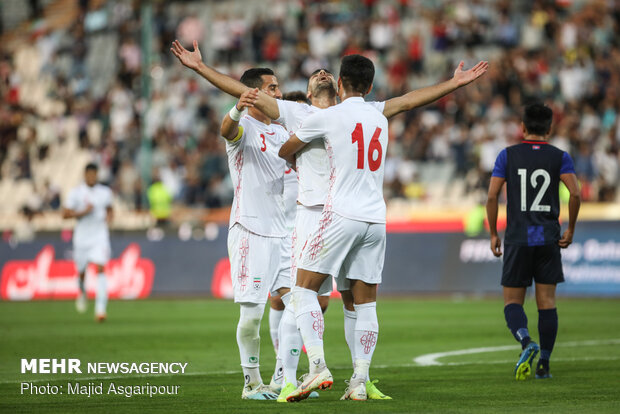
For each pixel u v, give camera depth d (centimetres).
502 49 7656
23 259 6259
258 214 1923
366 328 1800
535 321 3928
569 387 2047
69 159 8288
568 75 7100
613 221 5412
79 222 4284
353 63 1797
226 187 6762
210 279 5956
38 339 3338
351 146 1747
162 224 6481
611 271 5356
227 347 3048
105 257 4266
